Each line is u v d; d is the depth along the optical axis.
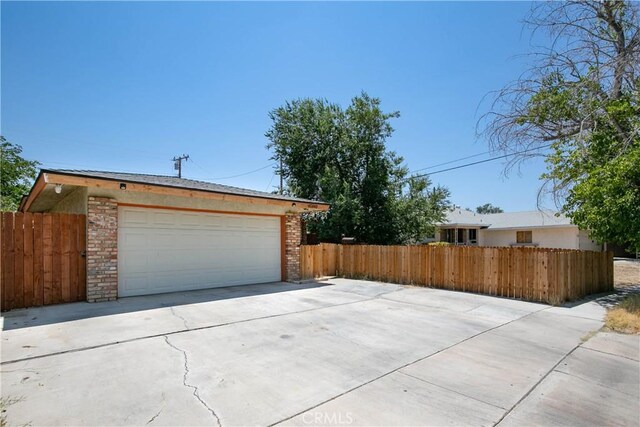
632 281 12.84
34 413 2.88
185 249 9.25
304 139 19.66
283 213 11.66
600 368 4.25
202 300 7.98
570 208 9.81
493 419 2.95
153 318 6.21
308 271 12.63
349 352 4.62
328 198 17.86
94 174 7.57
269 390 3.41
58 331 5.30
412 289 10.17
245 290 9.53
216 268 9.91
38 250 7.09
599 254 10.27
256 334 5.36
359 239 18.81
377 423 2.82
